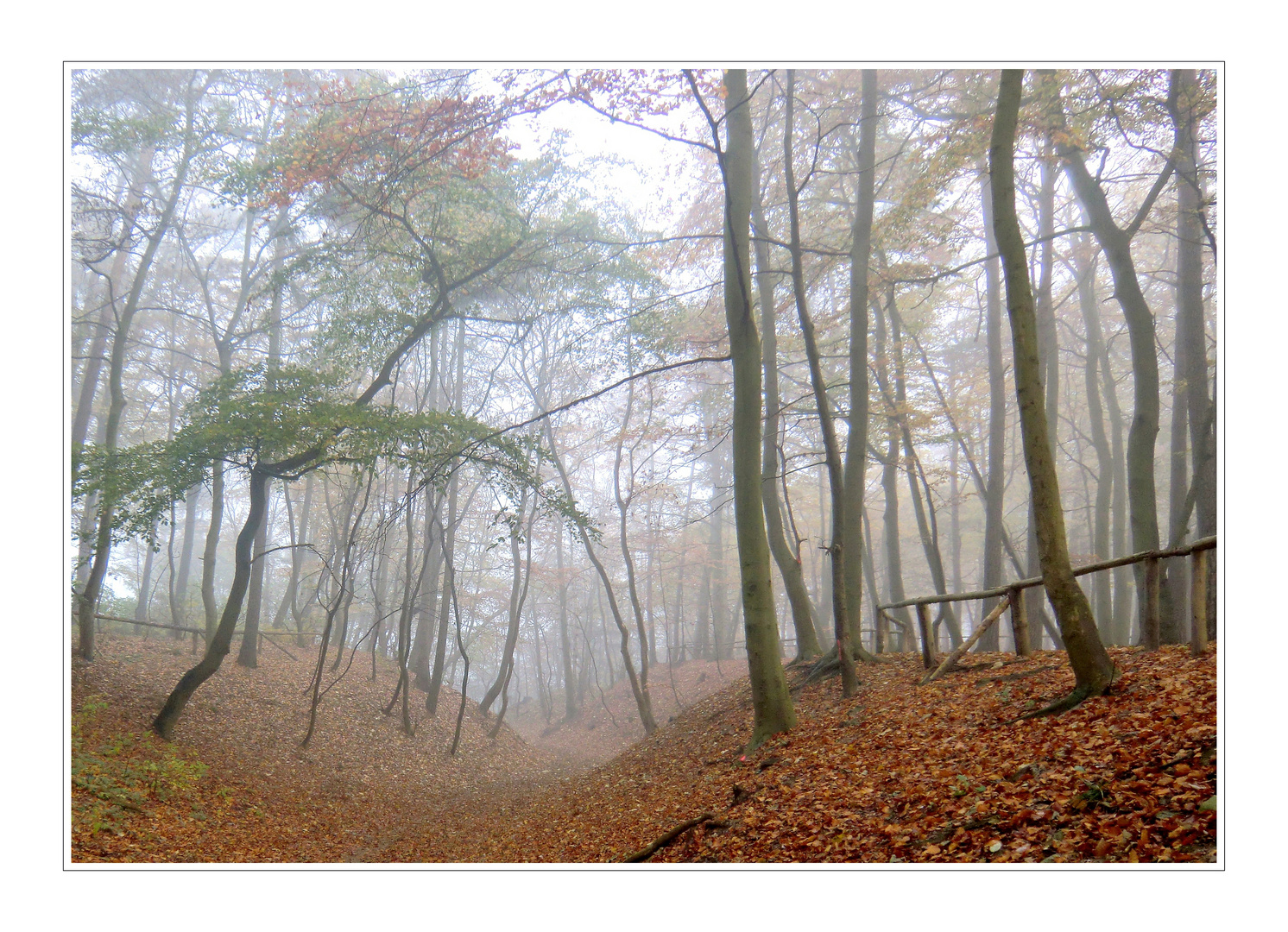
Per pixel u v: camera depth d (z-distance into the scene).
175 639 20.50
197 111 18.23
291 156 13.91
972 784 5.90
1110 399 23.03
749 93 11.18
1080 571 8.22
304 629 28.42
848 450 13.87
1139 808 4.70
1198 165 12.51
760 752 9.80
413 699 22.61
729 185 10.52
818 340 20.94
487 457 14.88
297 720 17.06
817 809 6.75
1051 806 5.10
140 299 25.27
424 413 14.80
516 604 25.98
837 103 17.73
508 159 14.26
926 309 22.22
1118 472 22.75
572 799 12.68
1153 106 12.16
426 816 14.13
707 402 24.72
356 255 16.55
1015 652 10.33
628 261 18.19
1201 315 12.71
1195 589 7.31
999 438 17.97
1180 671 6.70
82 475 12.66
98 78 17.70
